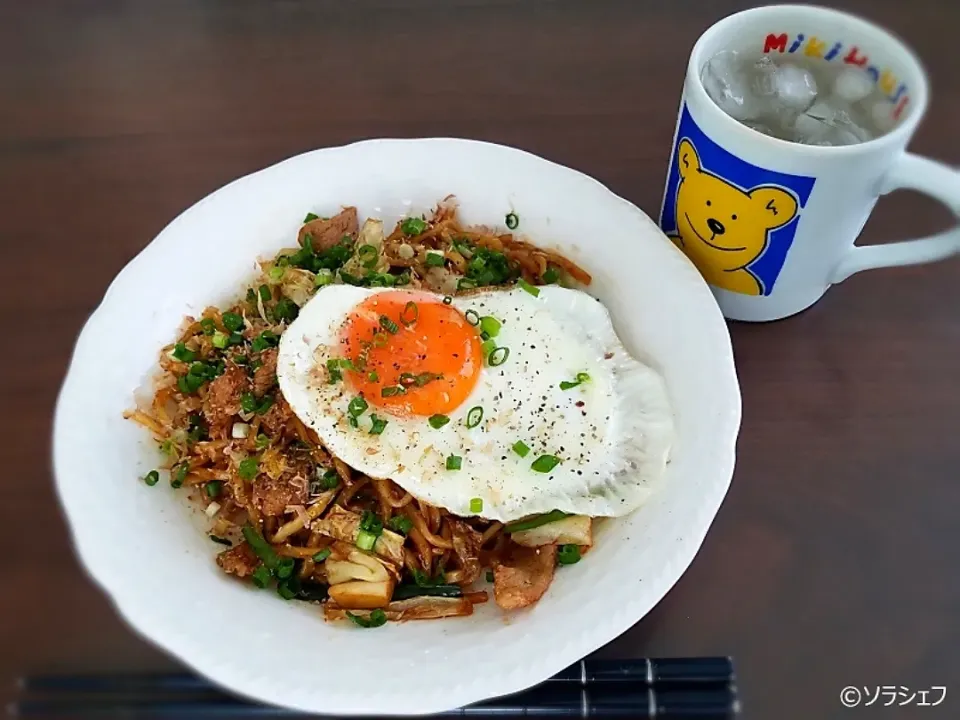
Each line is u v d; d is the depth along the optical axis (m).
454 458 0.29
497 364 0.31
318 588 0.29
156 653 0.27
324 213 0.35
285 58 0.45
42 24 0.47
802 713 0.25
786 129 0.29
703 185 0.29
